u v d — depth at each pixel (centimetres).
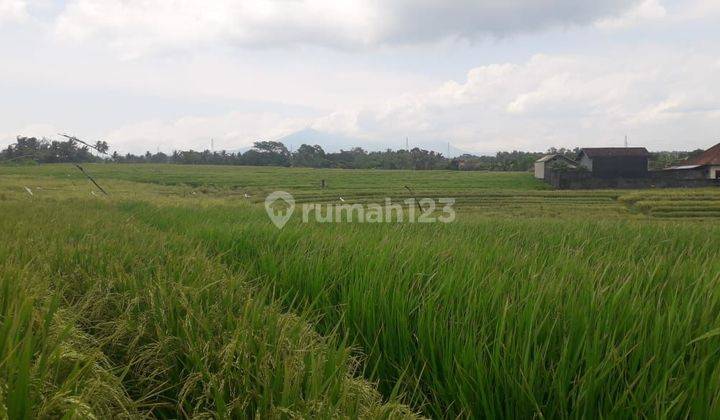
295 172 7438
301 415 243
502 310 380
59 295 346
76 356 268
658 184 5022
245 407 268
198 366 296
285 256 639
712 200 3659
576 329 340
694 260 646
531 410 292
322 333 452
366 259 582
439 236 951
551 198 4138
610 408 282
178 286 405
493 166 9394
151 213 1458
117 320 360
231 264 659
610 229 1196
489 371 318
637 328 338
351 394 269
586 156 6222
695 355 313
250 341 316
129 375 334
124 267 518
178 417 285
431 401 346
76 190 3142
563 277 444
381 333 411
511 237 1020
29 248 548
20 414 208
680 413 273
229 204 2075
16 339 249
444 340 361
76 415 213
